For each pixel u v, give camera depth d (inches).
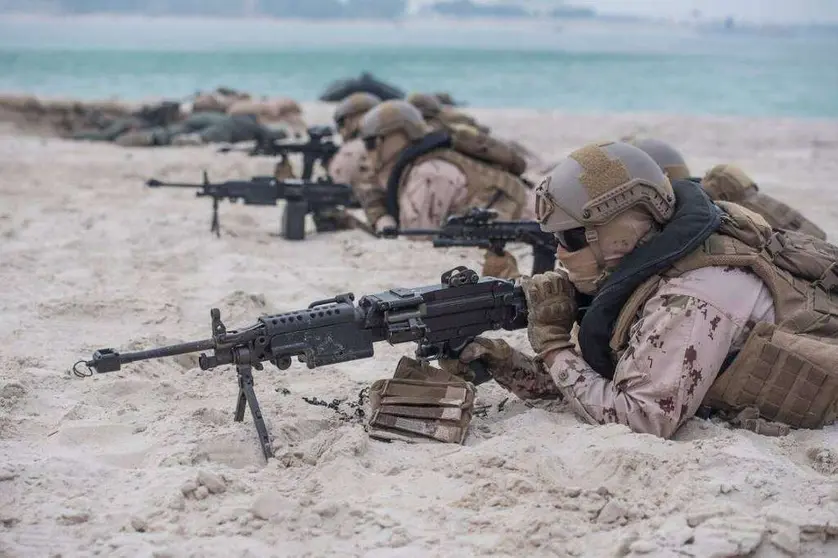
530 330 327.3
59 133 1438.2
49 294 508.1
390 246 620.4
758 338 298.8
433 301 316.2
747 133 1521.9
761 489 262.7
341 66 4387.3
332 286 531.5
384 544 245.4
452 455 291.9
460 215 491.2
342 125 795.4
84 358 397.1
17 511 259.6
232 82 3289.9
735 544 237.3
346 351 301.3
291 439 308.7
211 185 660.1
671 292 300.2
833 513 247.9
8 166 1005.2
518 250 635.5
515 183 594.6
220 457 296.4
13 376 362.0
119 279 540.7
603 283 315.3
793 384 299.1
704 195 316.8
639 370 299.9
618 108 2475.4
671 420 295.3
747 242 312.2
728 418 312.8
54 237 655.8
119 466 293.7
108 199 821.2
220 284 532.4
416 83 3395.7
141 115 1400.1
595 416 309.4
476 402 349.4
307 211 668.1
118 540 245.4
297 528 252.4
